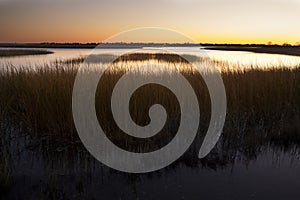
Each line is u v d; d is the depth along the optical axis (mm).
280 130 5223
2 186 3381
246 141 4914
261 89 6461
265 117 5934
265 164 4098
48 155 4430
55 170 3914
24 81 6105
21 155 4410
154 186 3490
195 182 3578
